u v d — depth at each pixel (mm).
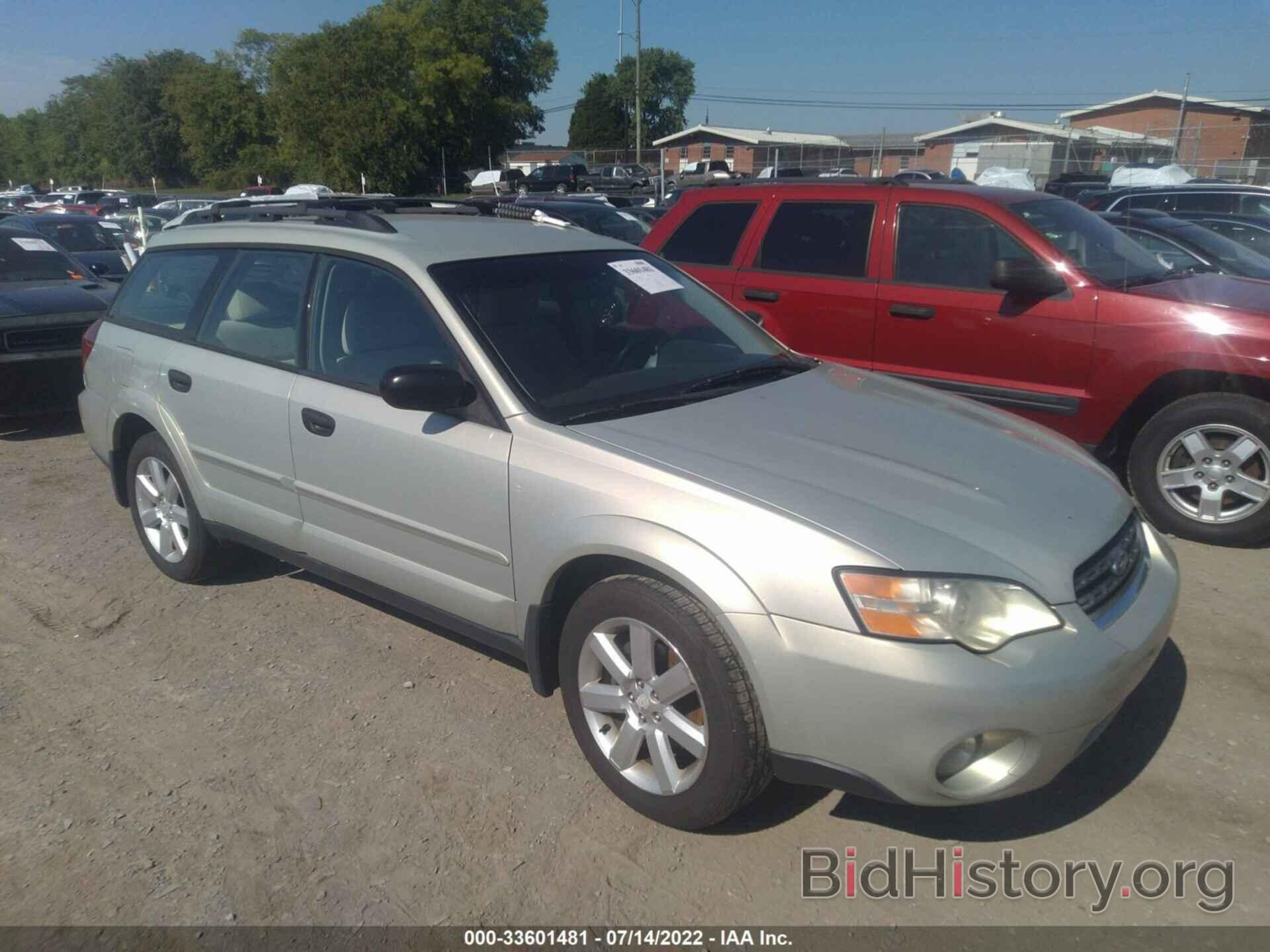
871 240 6090
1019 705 2543
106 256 13961
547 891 2834
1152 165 32344
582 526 3023
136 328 4906
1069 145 37219
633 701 3047
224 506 4418
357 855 2982
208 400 4340
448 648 4250
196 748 3543
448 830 3088
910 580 2588
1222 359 4910
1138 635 2832
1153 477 5199
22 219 14734
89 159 92750
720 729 2789
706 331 4125
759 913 2752
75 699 3889
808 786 3271
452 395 3312
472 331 3496
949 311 5730
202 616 4586
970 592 2598
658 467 2973
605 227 12648
